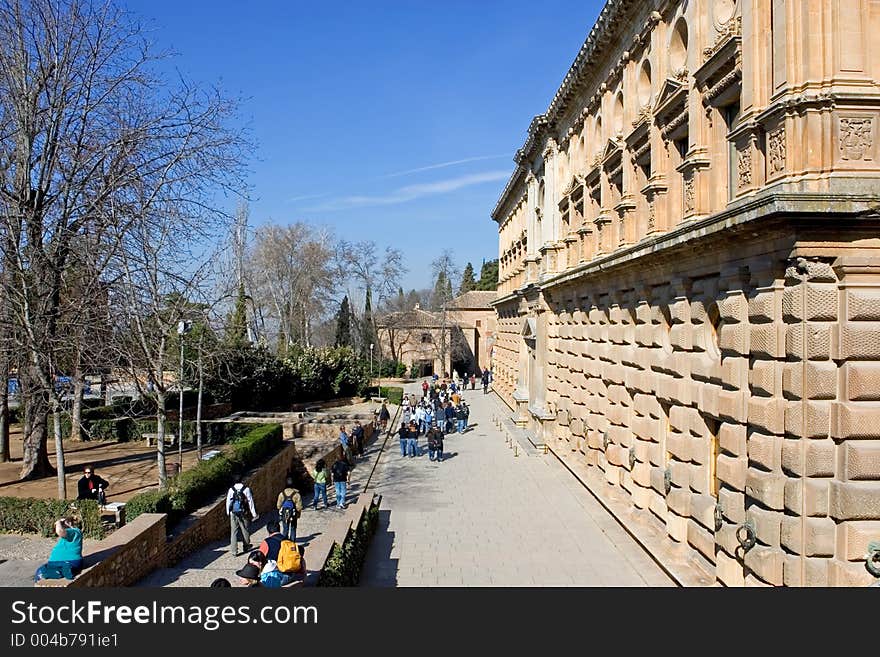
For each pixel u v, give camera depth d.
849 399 9.67
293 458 27.77
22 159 20.25
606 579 14.53
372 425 38.50
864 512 9.54
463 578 14.79
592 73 22.95
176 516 16.97
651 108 16.62
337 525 15.08
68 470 23.53
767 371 10.60
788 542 10.14
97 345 19.23
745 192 11.41
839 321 9.75
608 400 21.25
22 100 20.16
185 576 14.47
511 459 30.23
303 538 18.70
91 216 19.70
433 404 41.09
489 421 44.06
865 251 9.71
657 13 16.22
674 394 14.95
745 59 11.38
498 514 20.62
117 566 13.09
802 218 9.58
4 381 24.92
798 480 10.06
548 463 28.72
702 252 13.24
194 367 26.39
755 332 10.96
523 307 39.44
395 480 26.22
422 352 82.06
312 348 55.12
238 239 50.56
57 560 11.64
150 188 20.52
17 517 16.12
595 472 22.47
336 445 29.19
